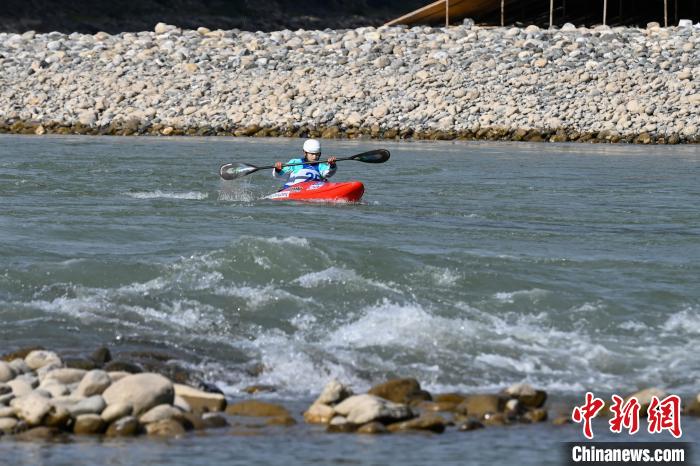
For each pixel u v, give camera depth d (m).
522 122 98.44
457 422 22.19
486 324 29.42
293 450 20.17
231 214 45.97
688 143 94.12
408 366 26.12
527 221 46.53
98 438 20.62
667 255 38.72
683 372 26.34
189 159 73.75
